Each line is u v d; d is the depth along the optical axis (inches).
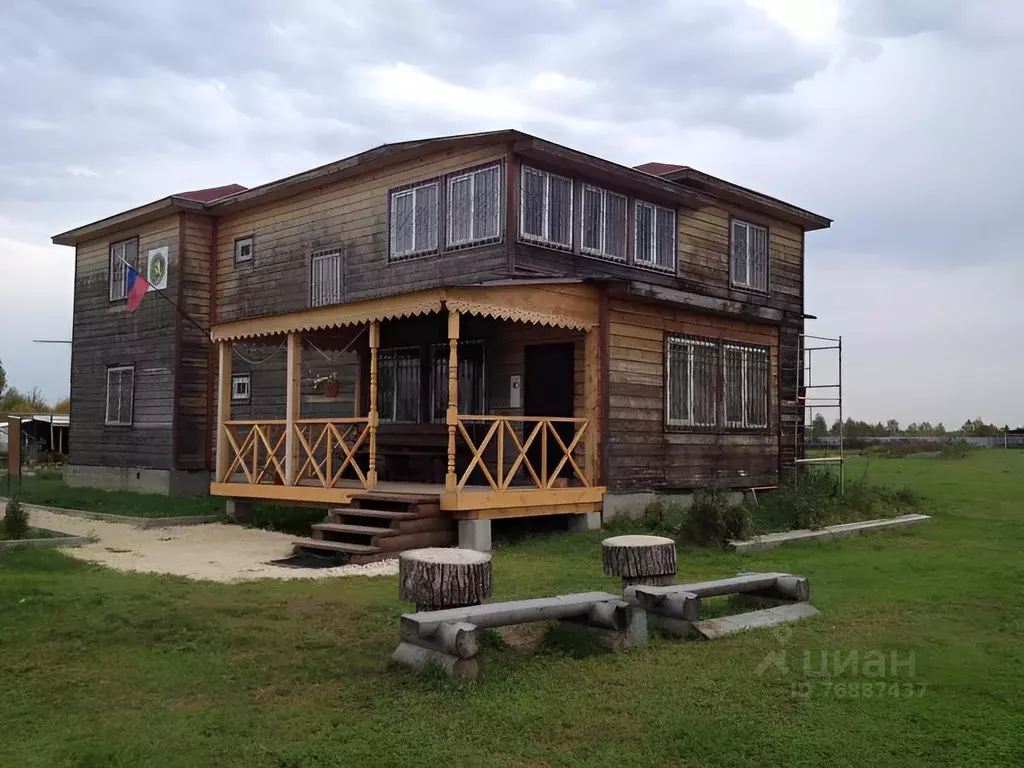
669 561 260.1
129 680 205.3
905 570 370.9
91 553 407.2
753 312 598.9
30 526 492.7
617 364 504.4
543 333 523.8
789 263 703.1
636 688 198.8
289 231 643.5
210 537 471.8
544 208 501.4
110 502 625.3
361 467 559.2
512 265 477.1
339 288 597.0
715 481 572.4
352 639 239.8
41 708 187.3
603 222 538.0
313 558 395.5
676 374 549.6
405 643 215.0
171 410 689.0
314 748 165.2
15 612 263.6
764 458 620.4
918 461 1289.4
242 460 531.8
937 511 621.6
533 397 533.0
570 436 513.0
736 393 601.3
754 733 174.1
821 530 497.7
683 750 165.6
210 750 164.7
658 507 508.1
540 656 221.3
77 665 216.8
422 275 534.0
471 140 493.0
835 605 289.6
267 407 676.1
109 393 758.5
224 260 702.5
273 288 653.9
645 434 520.7
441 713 182.7
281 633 244.8
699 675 208.7
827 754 164.7
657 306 535.5
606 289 493.0
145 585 313.3
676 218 593.0
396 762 159.8
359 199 587.5
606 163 518.0
